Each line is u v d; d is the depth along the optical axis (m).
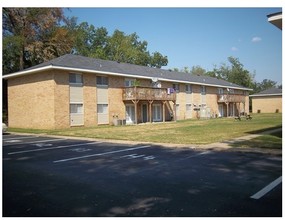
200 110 39.88
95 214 4.78
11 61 35.59
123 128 22.67
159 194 5.82
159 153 10.78
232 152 10.69
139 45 62.25
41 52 35.44
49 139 16.03
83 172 7.83
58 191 6.08
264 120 31.67
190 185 6.45
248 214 4.73
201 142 13.30
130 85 29.59
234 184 6.48
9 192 6.03
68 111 23.59
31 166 8.66
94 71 25.00
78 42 47.84
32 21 35.12
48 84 23.00
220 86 43.19
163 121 31.25
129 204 5.25
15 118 26.19
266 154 10.16
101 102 26.33
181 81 35.34
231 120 33.09
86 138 16.08
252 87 70.25
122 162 9.16
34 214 4.78
